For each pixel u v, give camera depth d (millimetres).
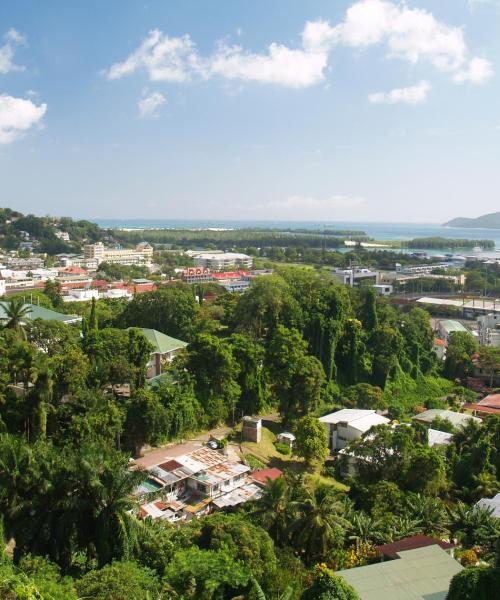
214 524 44125
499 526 53719
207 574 36031
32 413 58969
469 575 32406
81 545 43938
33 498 44375
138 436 69000
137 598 33344
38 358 62500
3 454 45969
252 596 34906
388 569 41719
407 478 65188
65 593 32438
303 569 43969
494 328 171250
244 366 90625
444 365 136250
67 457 45312
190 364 85000
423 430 86812
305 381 91250
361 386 107875
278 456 78500
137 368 76375
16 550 42594
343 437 85688
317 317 113188
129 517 43062
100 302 153750
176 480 61062
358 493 62594
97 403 64875
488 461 72688
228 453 73812
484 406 108438
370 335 123250
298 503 49906
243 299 115938
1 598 28688
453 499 69250
